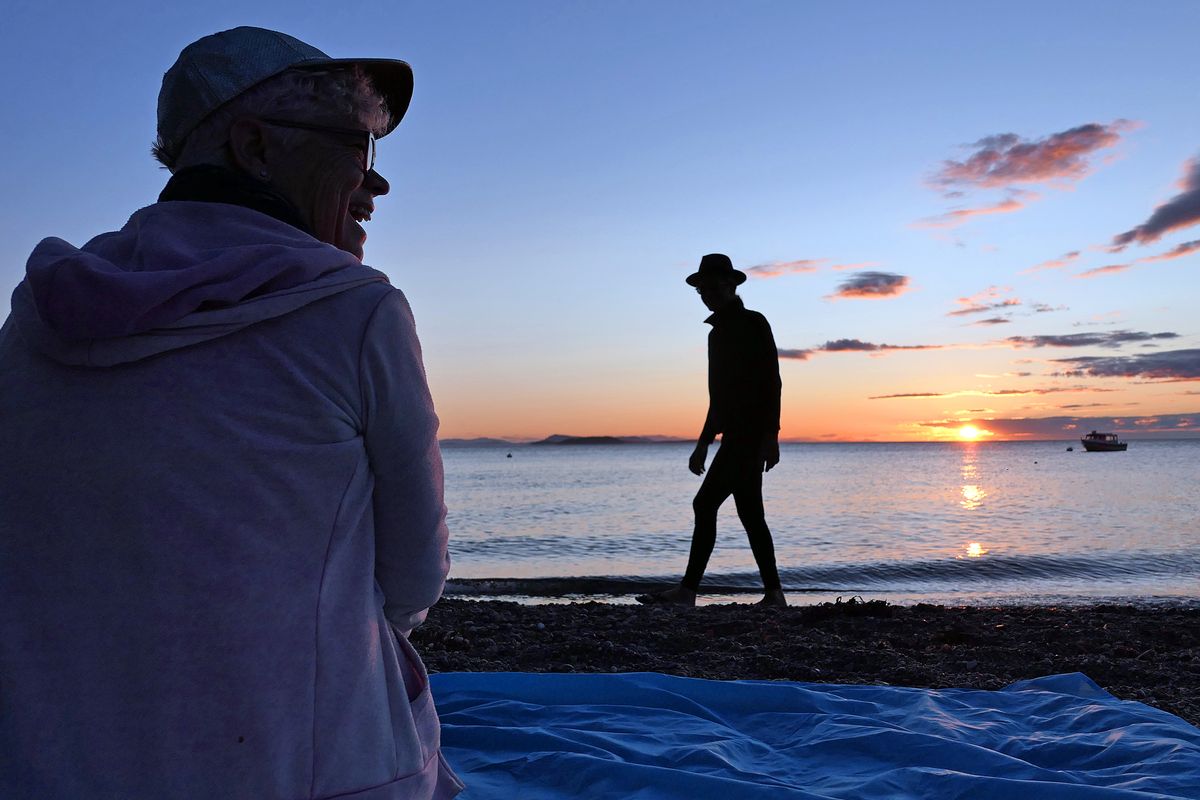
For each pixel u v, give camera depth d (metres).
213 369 1.24
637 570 17.30
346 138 1.55
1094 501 44.41
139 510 1.18
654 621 5.95
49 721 1.15
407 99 1.71
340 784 1.27
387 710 1.38
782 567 16.89
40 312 1.18
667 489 69.44
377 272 1.41
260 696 1.20
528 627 5.72
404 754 1.41
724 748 2.63
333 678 1.28
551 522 34.78
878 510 39.75
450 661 4.52
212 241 1.35
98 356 1.21
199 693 1.17
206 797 1.17
